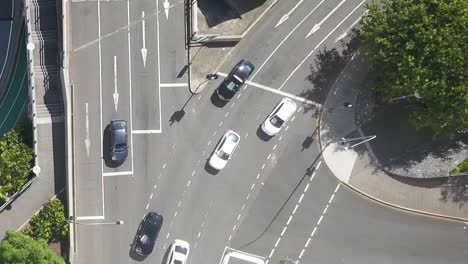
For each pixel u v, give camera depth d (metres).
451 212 75.62
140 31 73.75
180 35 73.88
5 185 71.94
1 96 80.50
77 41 73.62
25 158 72.56
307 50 74.62
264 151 74.56
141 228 73.38
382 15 66.31
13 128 76.12
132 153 73.62
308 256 74.75
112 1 73.75
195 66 73.88
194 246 73.88
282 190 74.69
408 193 75.38
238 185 74.38
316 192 74.94
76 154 73.31
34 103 73.56
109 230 73.25
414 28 62.88
